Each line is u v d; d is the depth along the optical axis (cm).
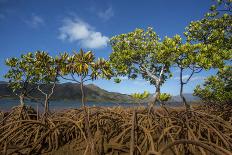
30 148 574
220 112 938
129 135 574
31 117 847
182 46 1603
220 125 637
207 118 635
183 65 1552
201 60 1487
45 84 1448
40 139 590
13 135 604
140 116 646
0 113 857
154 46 2161
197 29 1596
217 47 1523
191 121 608
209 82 1552
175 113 759
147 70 2188
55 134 621
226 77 1526
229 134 609
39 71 1348
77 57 742
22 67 1420
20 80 1412
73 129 676
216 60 1472
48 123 662
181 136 580
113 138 638
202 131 609
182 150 540
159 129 595
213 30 1547
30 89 1429
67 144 649
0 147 564
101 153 539
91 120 670
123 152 543
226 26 1527
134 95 1045
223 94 1428
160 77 2097
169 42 1670
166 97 1254
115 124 668
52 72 1174
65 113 830
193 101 1459
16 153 552
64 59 1020
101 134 586
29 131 621
